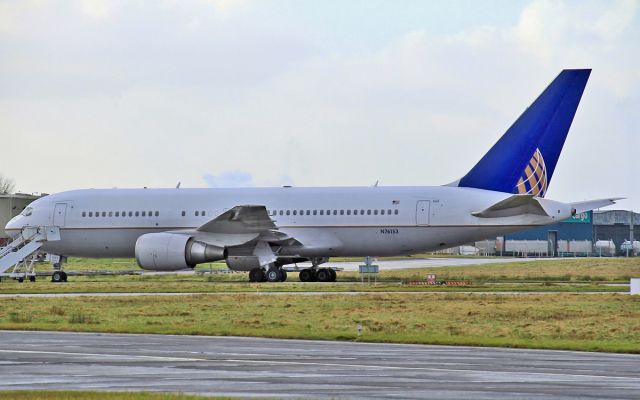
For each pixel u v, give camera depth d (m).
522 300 137.25
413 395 59.12
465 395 59.25
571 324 106.31
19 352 82.38
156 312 123.81
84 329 102.69
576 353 82.69
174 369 71.56
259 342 91.19
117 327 104.31
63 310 127.62
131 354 80.81
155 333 99.75
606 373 69.31
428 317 115.19
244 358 78.12
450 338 92.44
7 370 71.06
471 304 131.25
